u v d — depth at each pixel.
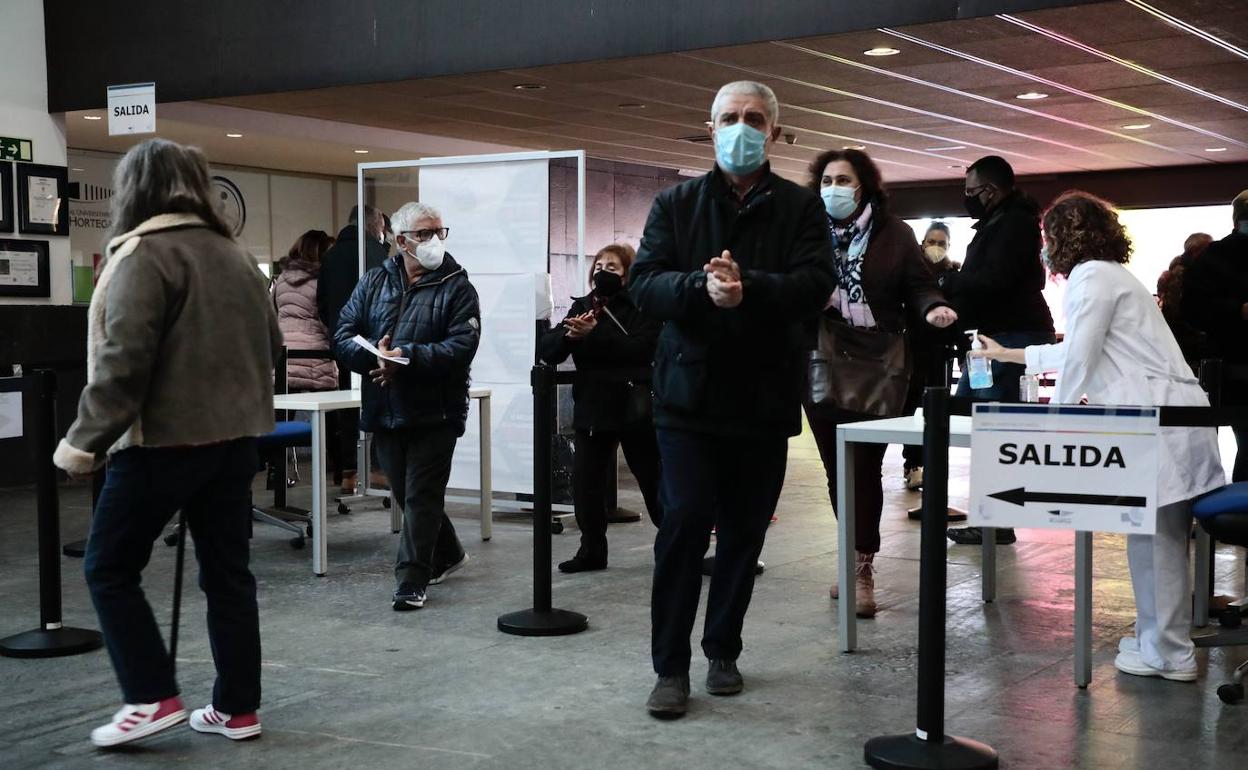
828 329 4.58
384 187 7.46
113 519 3.11
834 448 4.67
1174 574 3.75
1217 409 3.08
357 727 3.37
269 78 8.80
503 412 7.05
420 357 4.68
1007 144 13.81
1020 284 5.84
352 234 7.91
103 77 9.10
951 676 3.84
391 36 8.43
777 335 3.36
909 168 16.16
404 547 4.84
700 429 3.38
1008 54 8.37
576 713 3.47
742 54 8.02
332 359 7.92
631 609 4.76
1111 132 12.86
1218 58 8.69
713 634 3.64
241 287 3.18
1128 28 7.54
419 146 12.99
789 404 3.41
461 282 4.88
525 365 6.98
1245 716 3.43
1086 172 16.66
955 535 6.17
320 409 5.44
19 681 3.85
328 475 8.95
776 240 3.37
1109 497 3.09
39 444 4.24
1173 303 7.47
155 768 3.08
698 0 7.48
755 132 3.27
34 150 9.10
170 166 3.11
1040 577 5.32
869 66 8.72
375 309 4.91
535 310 6.91
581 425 5.41
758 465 3.47
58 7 9.17
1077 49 8.23
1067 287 3.83
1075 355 3.73
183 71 9.02
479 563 5.75
